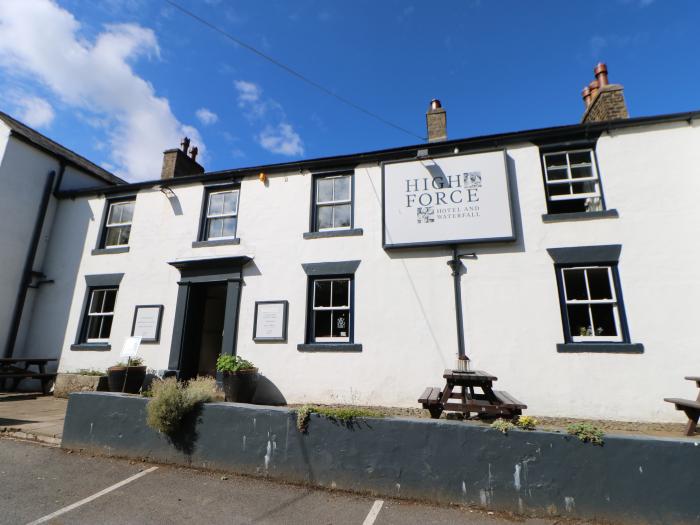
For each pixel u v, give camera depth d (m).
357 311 8.44
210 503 3.98
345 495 4.21
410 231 8.48
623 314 7.23
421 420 4.30
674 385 6.70
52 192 11.62
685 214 7.36
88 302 10.62
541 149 8.44
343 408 4.71
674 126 7.84
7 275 10.25
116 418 5.40
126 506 3.88
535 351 7.37
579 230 7.75
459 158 8.62
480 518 3.73
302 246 9.22
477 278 7.99
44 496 4.07
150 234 10.55
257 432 4.76
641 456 3.68
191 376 9.55
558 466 3.81
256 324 8.96
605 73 9.27
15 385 10.27
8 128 10.66
